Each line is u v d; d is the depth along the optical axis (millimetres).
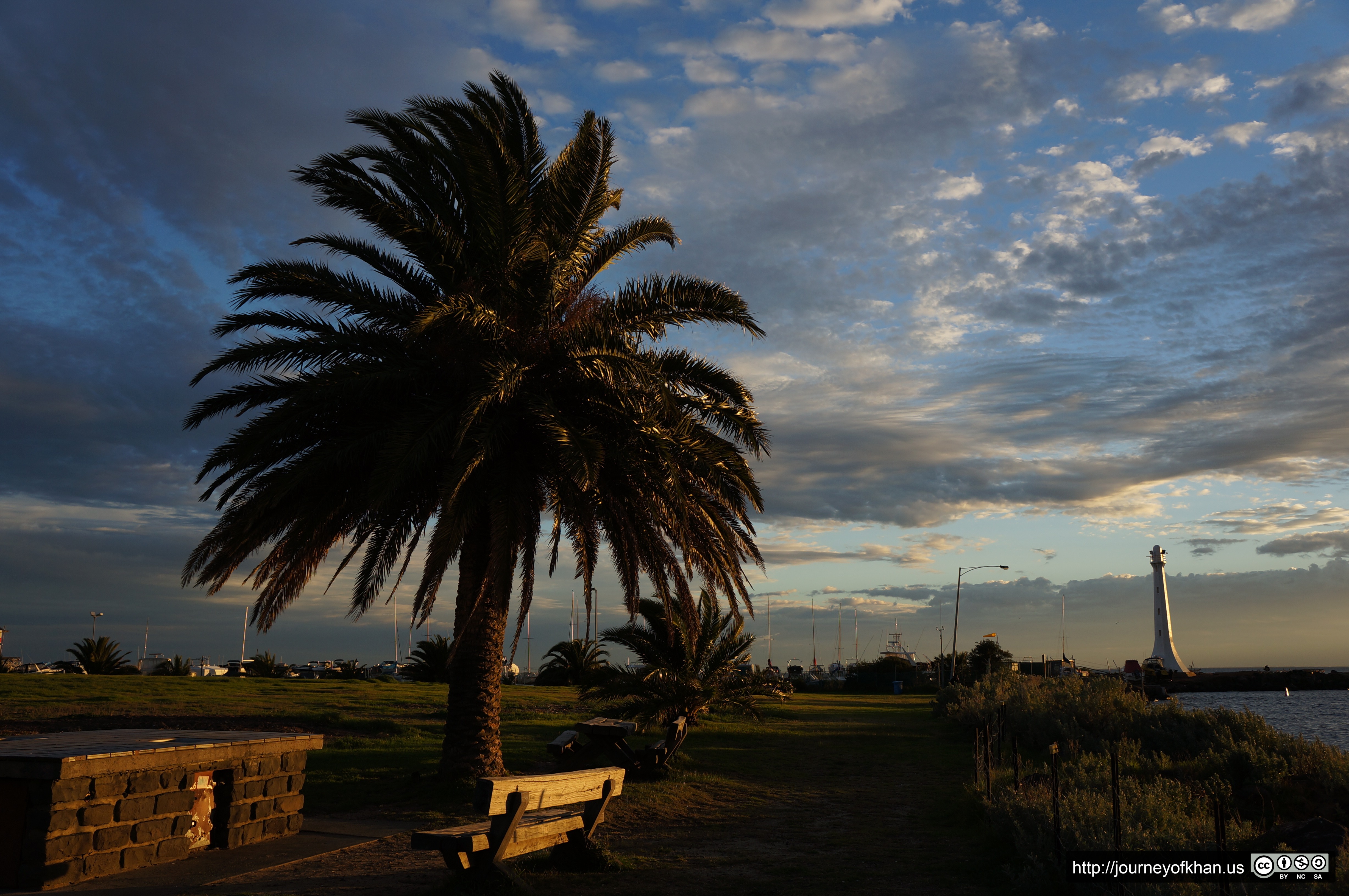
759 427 14086
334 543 14250
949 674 79562
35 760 7461
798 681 83312
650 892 7637
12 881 7297
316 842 9656
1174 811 9555
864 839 10359
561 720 26469
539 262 12938
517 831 7391
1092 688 22359
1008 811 9531
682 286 14070
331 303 13680
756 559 14906
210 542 12938
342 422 13219
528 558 13883
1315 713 58906
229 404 13305
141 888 7551
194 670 58562
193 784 8867
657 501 13539
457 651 13664
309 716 22328
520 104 14859
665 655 23703
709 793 13867
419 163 13930
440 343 13047
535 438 13641
